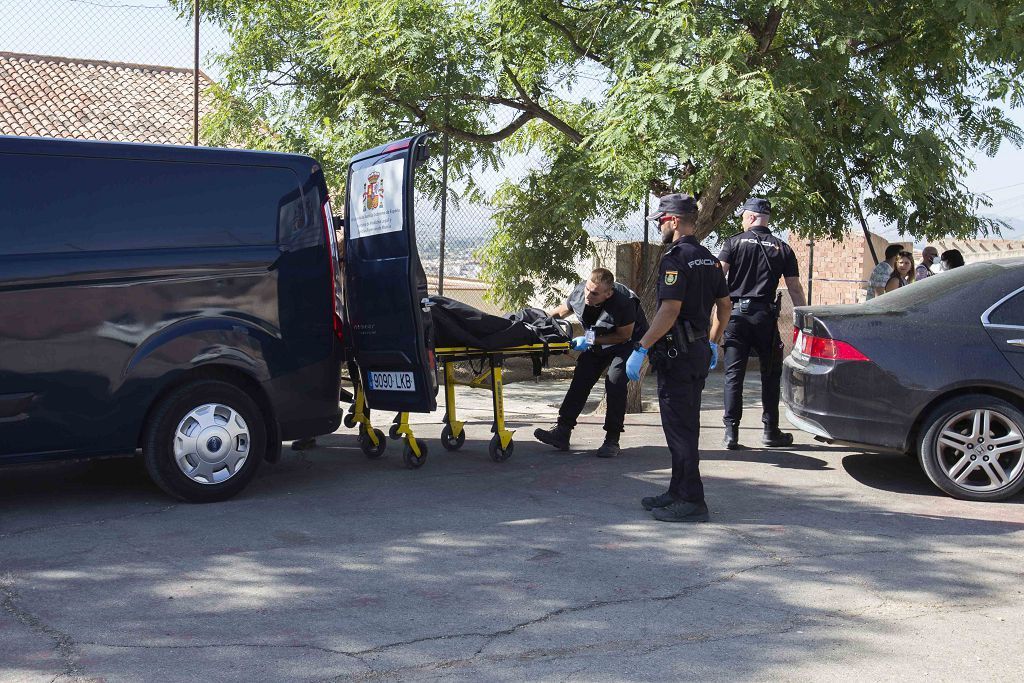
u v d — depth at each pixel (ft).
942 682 10.93
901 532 17.01
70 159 17.39
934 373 19.36
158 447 17.88
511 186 36.24
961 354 19.33
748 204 24.63
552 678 10.84
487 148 34.09
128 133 54.34
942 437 19.45
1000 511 18.60
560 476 21.18
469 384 23.99
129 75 60.49
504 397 33.40
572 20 31.96
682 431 17.46
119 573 14.15
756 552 15.71
